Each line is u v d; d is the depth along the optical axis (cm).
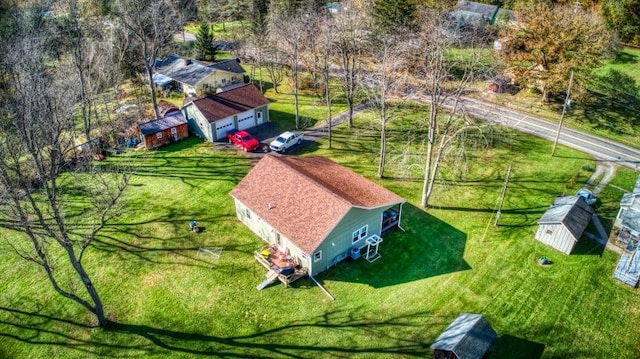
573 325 2450
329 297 2619
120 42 5691
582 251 2986
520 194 3616
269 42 6119
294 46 4625
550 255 2948
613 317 2500
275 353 2291
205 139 4534
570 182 3775
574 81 4753
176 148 4366
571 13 5188
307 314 2511
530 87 5175
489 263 2884
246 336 2386
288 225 2781
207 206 3428
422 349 2300
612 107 5116
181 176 3838
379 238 2931
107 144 4356
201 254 2933
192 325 2444
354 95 5169
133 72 5838
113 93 5634
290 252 2833
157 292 2645
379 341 2350
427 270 2836
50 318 2494
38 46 4244
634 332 2411
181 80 5928
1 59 4550
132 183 3728
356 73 4716
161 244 3025
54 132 2488
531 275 2786
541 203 3491
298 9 6419
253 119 4803
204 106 4459
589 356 2278
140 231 3153
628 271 2739
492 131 4403
